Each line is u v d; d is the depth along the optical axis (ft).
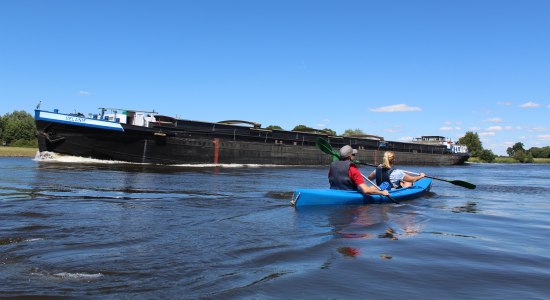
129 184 43.80
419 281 10.64
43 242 14.97
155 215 22.07
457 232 18.22
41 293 9.40
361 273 11.25
